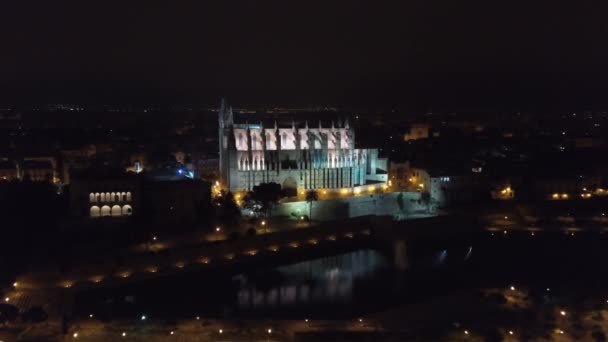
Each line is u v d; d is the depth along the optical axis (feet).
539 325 600.39
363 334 568.82
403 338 559.79
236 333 570.05
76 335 546.26
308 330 583.58
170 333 564.30
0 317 565.53
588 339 560.61
